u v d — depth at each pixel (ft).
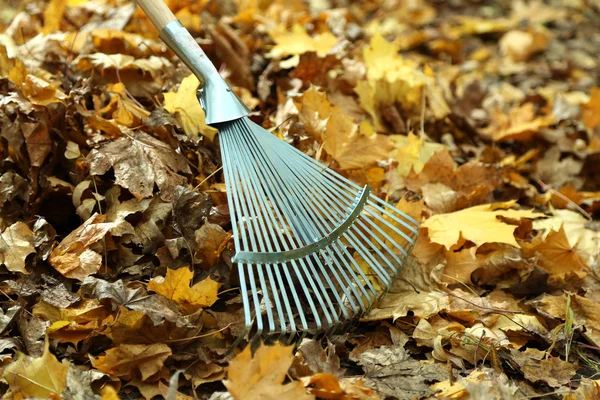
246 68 9.36
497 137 9.68
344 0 13.14
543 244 8.25
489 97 10.82
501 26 13.32
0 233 7.56
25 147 8.06
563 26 13.67
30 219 7.90
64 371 6.93
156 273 7.71
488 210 8.39
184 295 7.41
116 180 7.77
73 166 8.05
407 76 9.36
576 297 7.84
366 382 7.22
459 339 7.55
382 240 8.07
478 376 7.31
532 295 8.09
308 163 7.92
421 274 7.96
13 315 7.29
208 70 7.89
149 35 9.41
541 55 12.45
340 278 7.63
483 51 12.56
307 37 9.59
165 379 7.18
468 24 13.47
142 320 7.18
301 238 7.80
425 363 7.40
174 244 7.66
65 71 8.58
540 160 9.53
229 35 9.41
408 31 12.98
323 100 8.51
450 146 9.46
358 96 9.39
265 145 7.86
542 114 10.41
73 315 7.34
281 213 7.89
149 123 8.07
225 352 7.30
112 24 9.25
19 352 6.98
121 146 7.90
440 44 12.08
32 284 7.52
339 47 9.48
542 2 14.94
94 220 7.71
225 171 7.66
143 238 7.76
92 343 7.30
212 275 7.72
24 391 6.93
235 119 7.81
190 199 7.77
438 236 8.07
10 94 8.07
